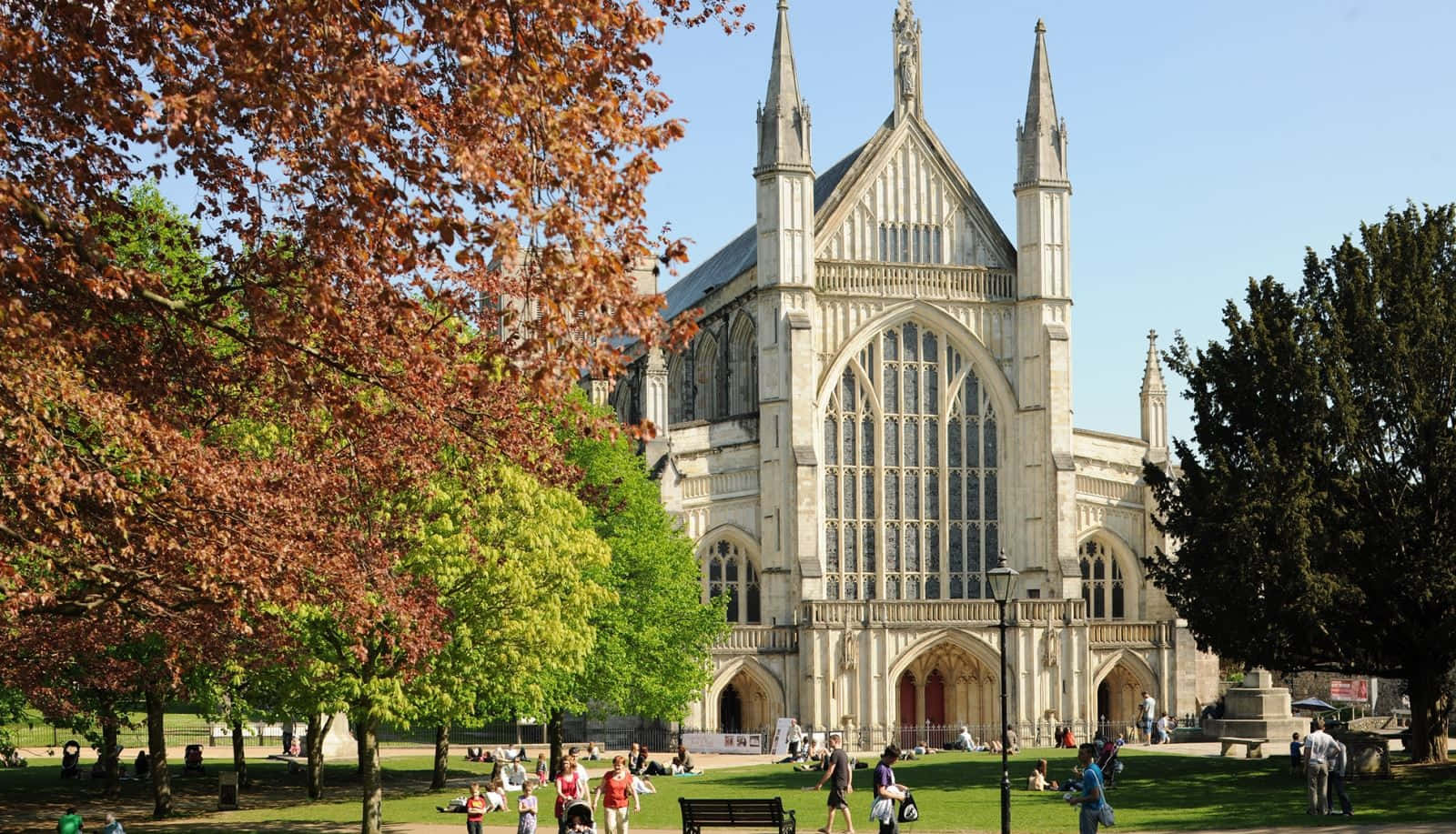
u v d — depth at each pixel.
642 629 76.62
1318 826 46.31
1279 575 57.94
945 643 98.88
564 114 23.11
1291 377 60.97
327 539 30.41
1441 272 62.81
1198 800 54.81
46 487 24.11
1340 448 60.25
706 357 117.62
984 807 55.12
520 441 30.53
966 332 105.12
